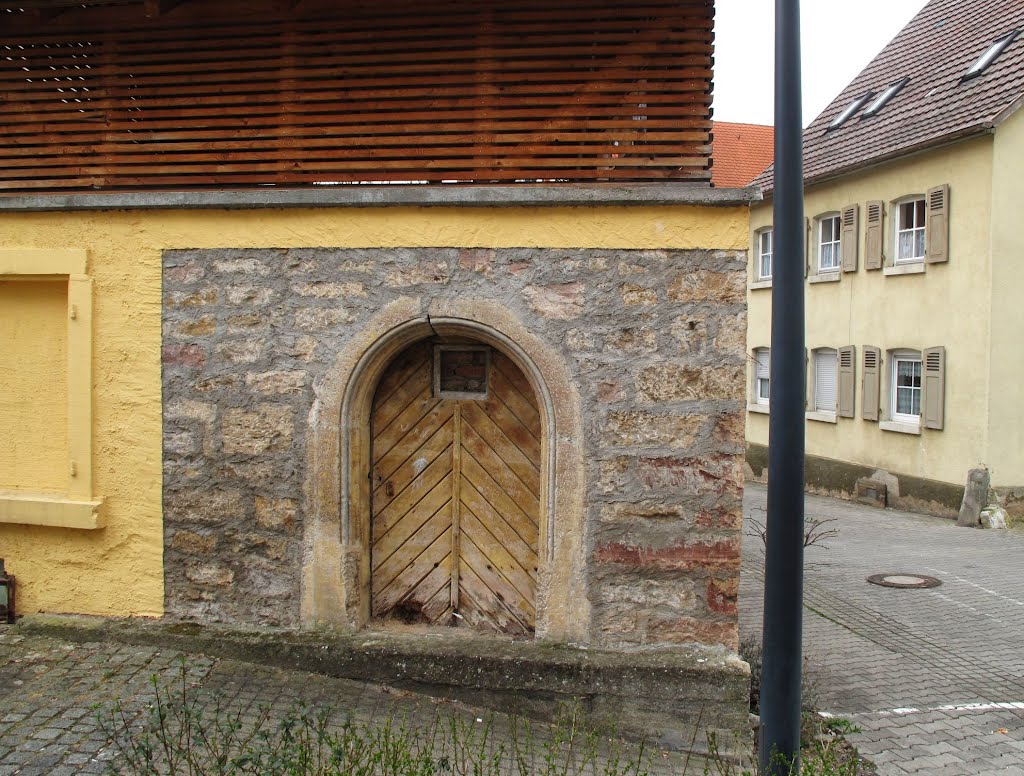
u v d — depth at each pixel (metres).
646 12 5.23
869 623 8.35
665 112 5.27
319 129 5.45
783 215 3.89
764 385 20.52
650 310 5.14
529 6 5.28
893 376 16.00
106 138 5.63
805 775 3.86
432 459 5.63
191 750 4.09
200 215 5.42
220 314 5.43
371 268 5.28
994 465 13.65
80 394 5.55
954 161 14.12
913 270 15.12
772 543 3.94
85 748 4.28
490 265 5.20
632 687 5.01
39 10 5.63
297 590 5.41
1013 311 13.54
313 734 4.51
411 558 5.64
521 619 5.54
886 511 15.34
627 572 5.19
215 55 5.51
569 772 4.41
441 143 5.37
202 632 5.43
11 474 5.83
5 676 5.04
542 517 5.31
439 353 5.61
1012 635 8.03
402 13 5.37
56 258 5.53
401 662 5.17
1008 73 13.84
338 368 5.32
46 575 5.71
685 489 5.17
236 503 5.46
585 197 5.06
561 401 5.18
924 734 5.78
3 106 5.71
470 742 4.51
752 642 6.35
